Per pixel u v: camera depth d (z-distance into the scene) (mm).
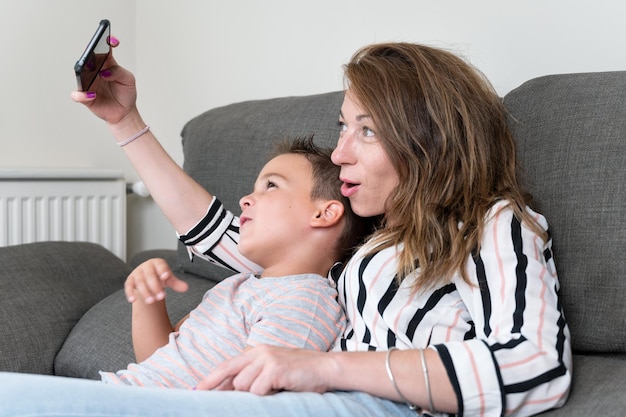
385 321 1084
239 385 955
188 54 2578
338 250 1256
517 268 1040
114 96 1320
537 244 1097
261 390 938
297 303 1126
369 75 1198
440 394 948
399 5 1947
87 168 2561
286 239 1221
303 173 1253
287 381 946
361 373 960
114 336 1521
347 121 1212
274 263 1238
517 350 962
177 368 1119
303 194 1237
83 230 2484
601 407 971
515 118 1316
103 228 2525
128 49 2752
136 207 2746
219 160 1744
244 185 1675
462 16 1815
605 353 1185
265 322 1104
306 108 1636
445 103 1174
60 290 1674
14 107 2500
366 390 963
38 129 2553
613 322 1143
